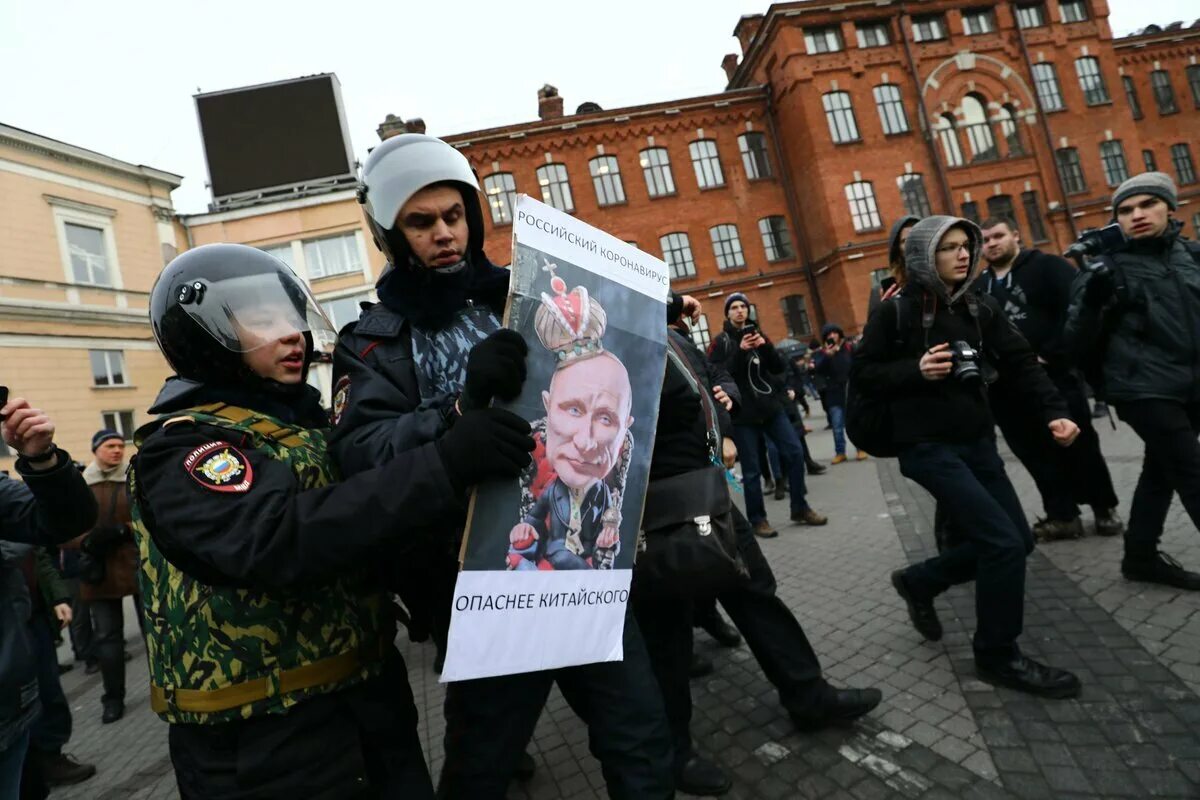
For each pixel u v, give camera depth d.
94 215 17.39
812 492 6.43
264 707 1.02
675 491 1.59
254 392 1.22
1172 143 24.38
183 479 0.99
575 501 1.23
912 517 4.70
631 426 1.36
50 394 15.73
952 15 21.45
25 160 16.19
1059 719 2.00
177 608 1.04
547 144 20.98
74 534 1.77
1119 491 4.22
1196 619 2.43
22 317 15.46
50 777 3.08
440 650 1.42
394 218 1.30
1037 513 4.10
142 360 17.83
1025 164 21.44
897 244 2.79
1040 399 2.43
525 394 1.16
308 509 0.96
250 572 0.93
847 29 20.94
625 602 1.32
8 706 1.70
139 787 2.93
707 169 22.17
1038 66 22.08
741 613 2.18
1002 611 2.17
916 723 2.13
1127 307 2.62
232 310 1.15
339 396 1.27
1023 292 3.59
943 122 21.36
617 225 21.23
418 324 1.35
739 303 4.92
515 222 1.20
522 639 1.14
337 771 1.06
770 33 21.28
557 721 2.71
